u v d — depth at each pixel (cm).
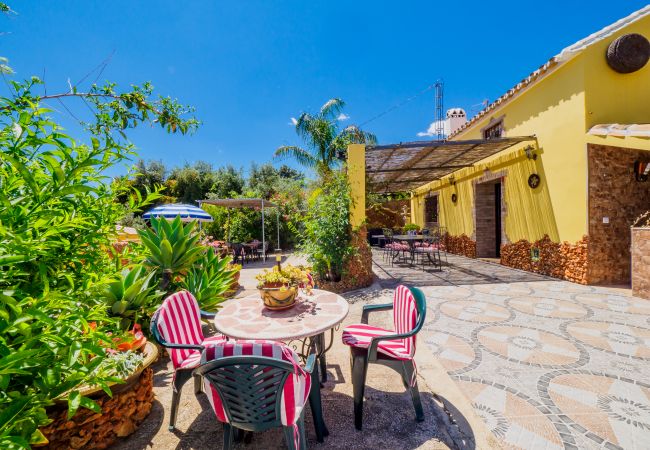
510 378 274
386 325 428
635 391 250
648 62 605
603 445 194
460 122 1345
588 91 588
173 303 234
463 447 196
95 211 156
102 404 197
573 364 295
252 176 2131
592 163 591
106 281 152
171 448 203
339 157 704
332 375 290
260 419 160
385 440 205
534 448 193
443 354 322
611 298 505
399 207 1697
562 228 652
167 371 308
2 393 122
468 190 1051
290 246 1609
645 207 609
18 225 120
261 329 215
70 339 126
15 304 109
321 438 205
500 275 724
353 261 625
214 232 1402
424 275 755
